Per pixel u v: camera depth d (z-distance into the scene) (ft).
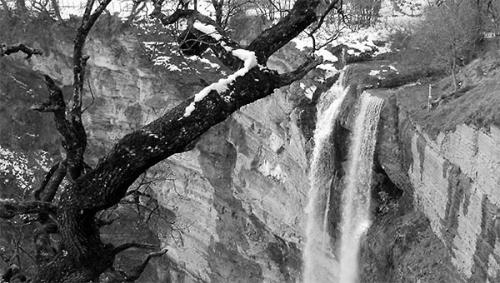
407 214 72.69
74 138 18.35
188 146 18.02
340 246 84.94
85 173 18.38
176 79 119.55
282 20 18.81
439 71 82.38
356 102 81.30
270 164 101.40
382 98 75.82
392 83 82.02
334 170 84.69
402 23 104.22
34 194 22.06
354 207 81.10
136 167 16.84
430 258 63.46
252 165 105.91
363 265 78.23
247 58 17.84
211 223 119.03
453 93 66.80
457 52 79.10
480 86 63.31
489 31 78.84
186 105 17.01
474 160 53.31
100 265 18.43
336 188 84.48
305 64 18.62
